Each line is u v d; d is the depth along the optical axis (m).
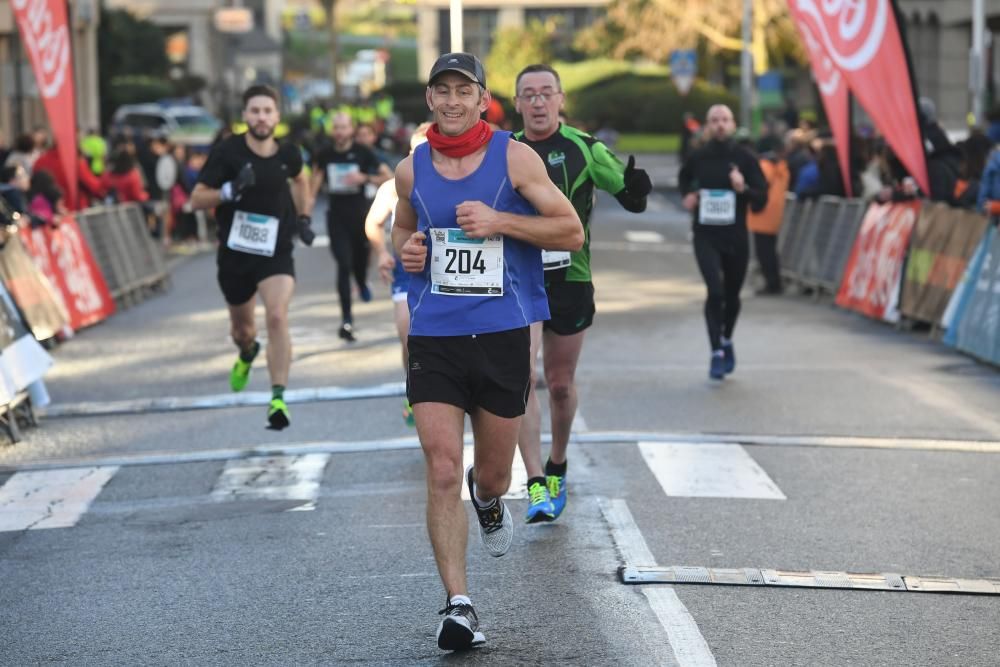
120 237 31.53
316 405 18.56
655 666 9.08
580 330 12.57
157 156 46.31
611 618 10.02
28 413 17.91
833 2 25.61
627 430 16.59
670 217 58.97
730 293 20.19
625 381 19.97
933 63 68.94
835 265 30.34
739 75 114.38
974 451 15.60
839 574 11.02
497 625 9.94
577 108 110.19
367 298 28.92
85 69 73.69
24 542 12.59
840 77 30.20
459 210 9.33
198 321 27.88
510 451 9.74
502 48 121.69
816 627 9.85
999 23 59.28
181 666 9.29
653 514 12.95
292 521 12.96
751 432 16.53
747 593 10.62
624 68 115.12
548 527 12.52
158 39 108.00
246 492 14.12
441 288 9.48
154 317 28.84
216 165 16.31
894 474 14.55
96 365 22.47
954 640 9.62
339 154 24.55
